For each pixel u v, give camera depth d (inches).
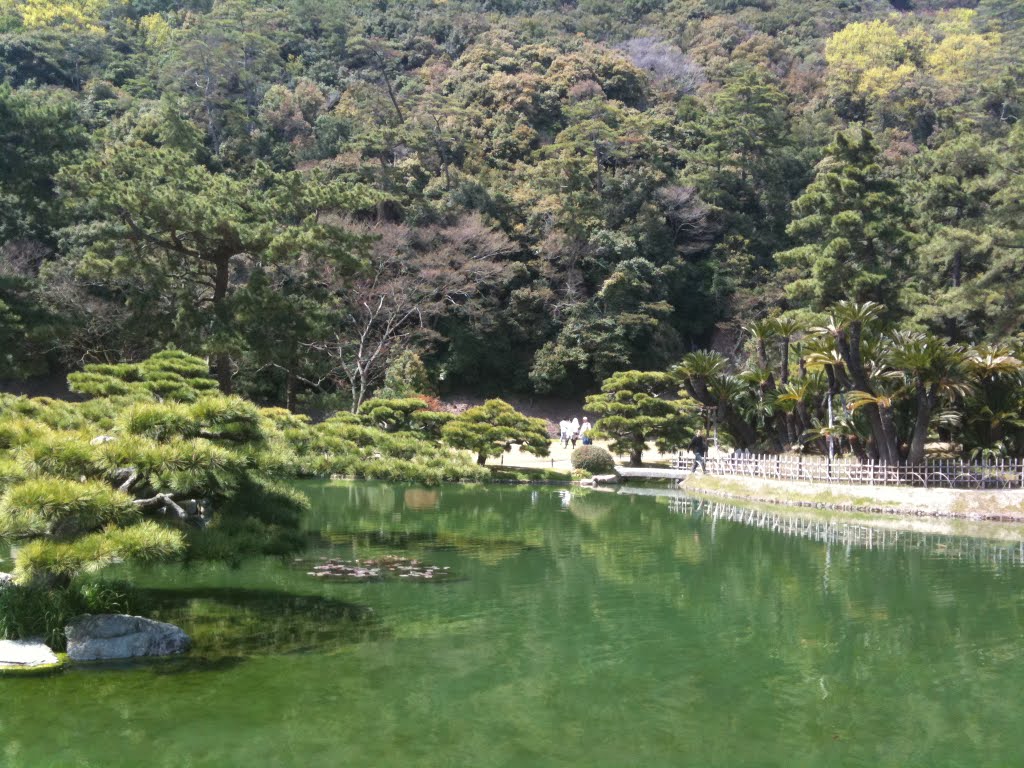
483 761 304.3
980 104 2970.0
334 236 1306.6
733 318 2361.0
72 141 1841.8
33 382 1796.3
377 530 816.9
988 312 1621.6
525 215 2348.7
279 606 517.7
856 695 382.3
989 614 525.7
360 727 332.5
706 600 557.0
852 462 1114.1
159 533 358.0
